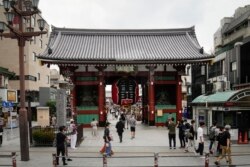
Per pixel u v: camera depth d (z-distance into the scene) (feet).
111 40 174.09
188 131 85.56
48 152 80.28
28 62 221.66
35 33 69.51
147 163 66.49
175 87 156.56
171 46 168.45
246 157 72.02
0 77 182.39
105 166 51.26
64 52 156.56
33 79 232.12
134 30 178.81
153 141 102.01
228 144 62.44
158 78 155.22
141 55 157.17
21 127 69.36
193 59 150.41
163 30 179.22
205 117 104.63
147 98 168.04
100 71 151.23
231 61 163.43
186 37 176.55
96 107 152.66
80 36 175.11
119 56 155.43
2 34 69.26
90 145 93.50
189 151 81.05
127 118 147.13
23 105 70.13
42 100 231.50
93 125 117.70
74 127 87.20
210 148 75.72
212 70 196.13
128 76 154.20
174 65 153.69
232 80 161.17
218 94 98.78
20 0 69.56
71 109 147.43
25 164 65.10
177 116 153.38
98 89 152.97
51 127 99.76
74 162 67.21
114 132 130.72
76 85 152.87
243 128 90.79
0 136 93.25
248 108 89.66
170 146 85.81
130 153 79.00
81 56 153.07
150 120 153.17
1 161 68.54
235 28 208.95
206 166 51.21
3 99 166.71
